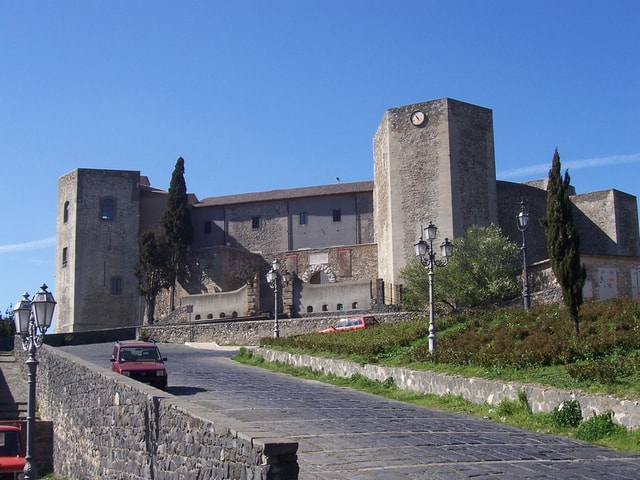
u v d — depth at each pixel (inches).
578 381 745.6
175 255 2519.7
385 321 1747.0
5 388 1402.6
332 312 2123.5
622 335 858.8
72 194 2669.8
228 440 410.9
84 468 760.3
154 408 540.4
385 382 1016.2
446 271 1823.3
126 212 2672.2
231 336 1958.7
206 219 2706.7
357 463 501.4
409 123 2181.3
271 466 366.6
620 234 2274.9
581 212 2338.8
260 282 2576.3
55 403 970.1
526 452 575.8
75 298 2576.3
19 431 979.3
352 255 2456.9
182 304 2400.3
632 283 1676.9
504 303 1704.0
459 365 948.0
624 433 649.6
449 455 541.3
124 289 2623.0
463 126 2155.5
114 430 650.8
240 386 986.1
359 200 2561.5
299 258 2534.5
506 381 814.5
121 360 968.3
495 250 1862.7
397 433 630.5
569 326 1007.0
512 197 2239.2
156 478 522.9
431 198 2117.4
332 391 979.9
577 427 689.6
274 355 1386.6
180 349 1804.9
